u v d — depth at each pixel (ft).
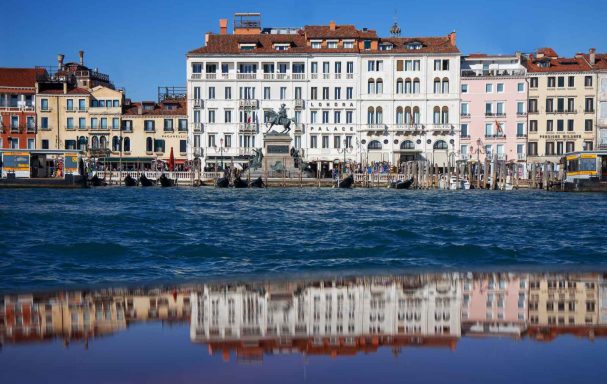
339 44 307.58
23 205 135.85
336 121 305.53
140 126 309.01
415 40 307.78
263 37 311.06
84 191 219.82
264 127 304.50
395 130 303.07
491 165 272.51
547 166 263.29
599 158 232.53
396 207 137.39
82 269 53.42
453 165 295.07
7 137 305.12
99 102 308.60
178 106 318.45
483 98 306.55
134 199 166.71
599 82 303.68
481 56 315.17
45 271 52.08
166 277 49.73
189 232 80.94
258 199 171.12
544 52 327.06
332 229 84.38
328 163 305.73
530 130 308.19
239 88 303.48
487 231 81.92
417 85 304.50
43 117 306.76
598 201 168.86
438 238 73.92
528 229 84.79
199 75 301.84
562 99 305.94
